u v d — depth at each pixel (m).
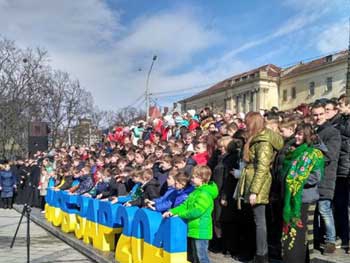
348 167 6.17
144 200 7.20
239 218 6.61
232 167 6.58
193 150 8.45
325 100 6.43
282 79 58.94
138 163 9.33
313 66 53.50
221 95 67.12
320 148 5.57
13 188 19.02
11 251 9.29
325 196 5.95
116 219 7.71
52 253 9.01
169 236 5.84
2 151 39.75
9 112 39.84
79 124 48.31
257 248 5.86
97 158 12.94
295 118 6.40
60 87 45.84
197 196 5.79
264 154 5.77
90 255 8.33
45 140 21.89
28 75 41.34
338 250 6.19
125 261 7.05
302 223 5.44
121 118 55.53
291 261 5.40
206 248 5.82
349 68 22.31
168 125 14.92
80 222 9.77
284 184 5.62
